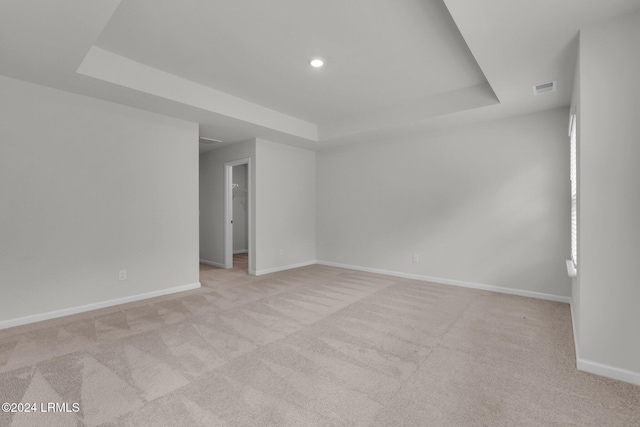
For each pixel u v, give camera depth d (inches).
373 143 208.2
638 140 75.0
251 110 163.0
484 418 64.0
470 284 169.6
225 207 226.2
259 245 202.7
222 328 111.3
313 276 197.8
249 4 83.8
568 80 114.0
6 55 95.3
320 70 125.1
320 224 240.8
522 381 77.7
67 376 79.0
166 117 153.7
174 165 157.4
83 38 86.4
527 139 151.2
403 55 112.6
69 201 124.7
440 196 179.8
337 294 155.8
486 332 108.1
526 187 152.2
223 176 226.5
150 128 147.9
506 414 65.2
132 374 80.0
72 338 102.1
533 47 91.7
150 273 149.5
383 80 134.6
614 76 77.4
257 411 65.7
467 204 170.2
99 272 133.0
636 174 75.2
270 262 210.1
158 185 151.7
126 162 140.5
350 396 71.3
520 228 154.2
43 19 77.7
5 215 110.6
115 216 137.6
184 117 154.8
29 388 73.7
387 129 178.5
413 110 161.6
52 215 120.6
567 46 91.0
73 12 75.2
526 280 152.8
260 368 83.5
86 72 106.9
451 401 69.7
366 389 74.1
